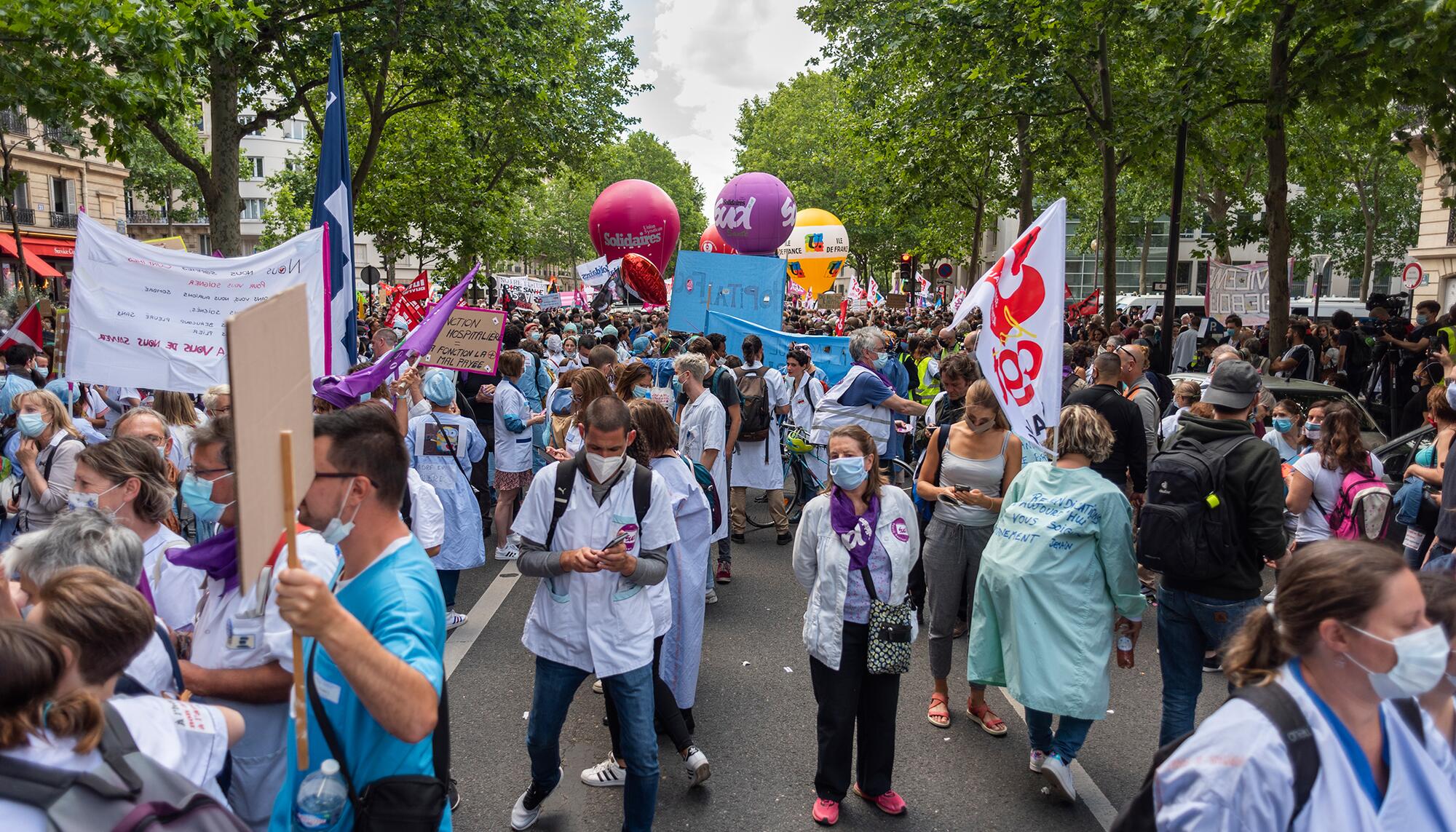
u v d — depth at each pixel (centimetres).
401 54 1880
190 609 320
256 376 163
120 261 542
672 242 2769
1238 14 1022
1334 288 5525
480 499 952
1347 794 180
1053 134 1992
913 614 411
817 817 417
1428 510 600
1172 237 1386
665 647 492
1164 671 436
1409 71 1018
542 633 387
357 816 221
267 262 552
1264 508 400
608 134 3362
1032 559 429
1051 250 485
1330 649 185
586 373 621
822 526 414
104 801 176
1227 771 179
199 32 1062
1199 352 1723
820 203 5344
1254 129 1545
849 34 2252
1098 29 1612
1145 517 418
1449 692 218
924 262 4428
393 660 198
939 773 466
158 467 351
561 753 489
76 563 270
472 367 777
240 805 267
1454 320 1386
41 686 178
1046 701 420
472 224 2903
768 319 1248
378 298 3981
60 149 1192
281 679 263
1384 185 4134
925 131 1980
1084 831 414
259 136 6669
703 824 418
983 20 1638
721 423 750
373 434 227
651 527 385
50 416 534
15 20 888
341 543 232
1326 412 596
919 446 1041
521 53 1900
